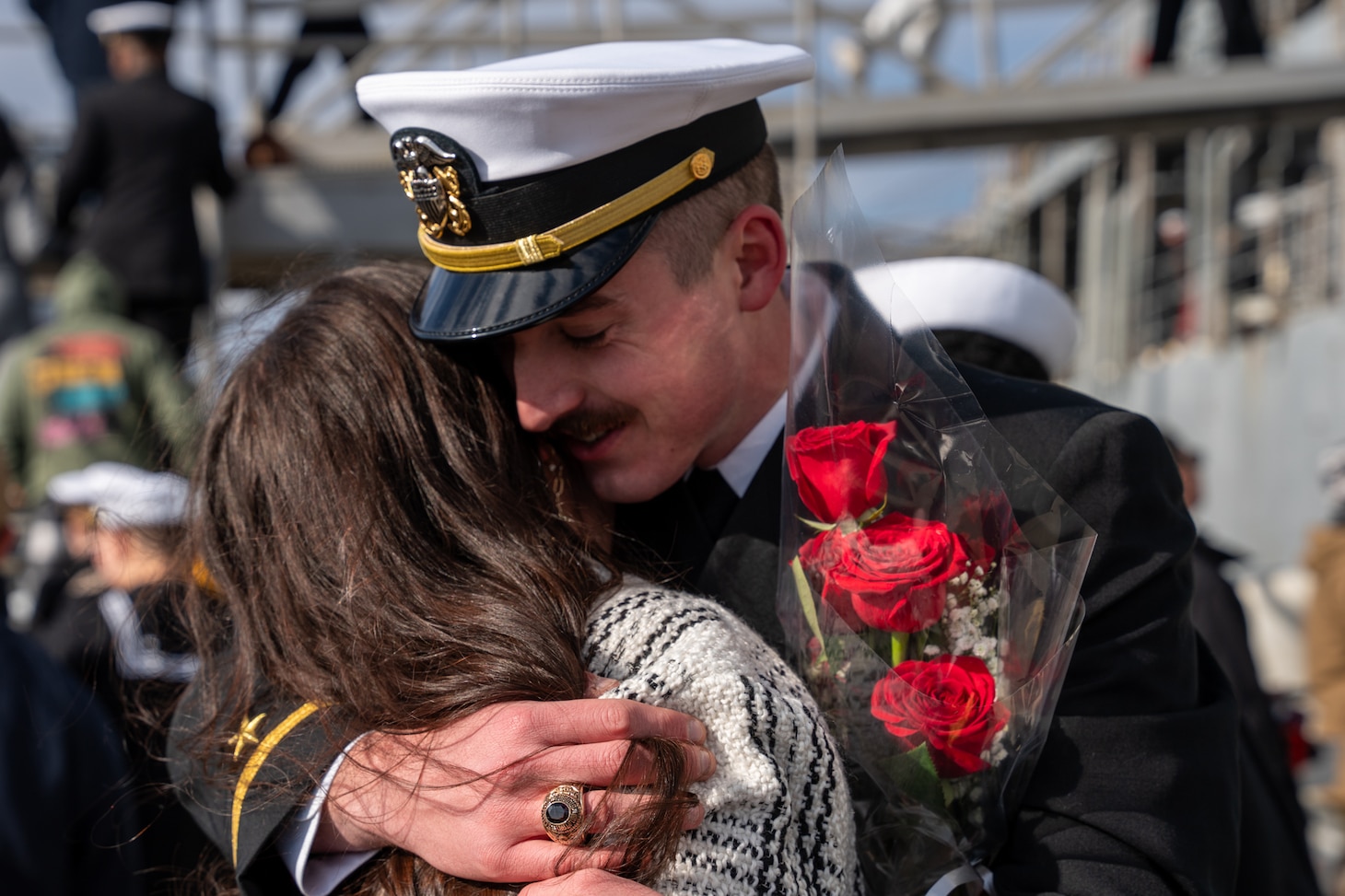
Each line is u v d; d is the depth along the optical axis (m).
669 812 0.93
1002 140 5.05
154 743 1.61
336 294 1.28
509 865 0.96
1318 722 3.87
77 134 3.87
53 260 4.60
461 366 1.21
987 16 4.93
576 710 0.97
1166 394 7.93
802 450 1.10
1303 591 4.90
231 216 4.39
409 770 1.01
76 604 2.24
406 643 1.07
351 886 1.10
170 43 4.02
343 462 1.14
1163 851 1.06
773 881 0.98
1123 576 1.13
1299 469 5.99
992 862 1.16
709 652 1.04
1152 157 8.24
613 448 1.21
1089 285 9.14
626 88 1.12
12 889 1.64
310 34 4.81
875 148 5.07
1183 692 1.15
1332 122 4.96
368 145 4.70
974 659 1.08
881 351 1.10
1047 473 1.17
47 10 4.66
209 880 1.29
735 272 1.23
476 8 4.79
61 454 3.47
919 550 1.06
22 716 1.72
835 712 1.14
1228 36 5.03
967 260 1.92
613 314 1.15
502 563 1.12
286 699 1.13
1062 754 1.11
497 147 1.14
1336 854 3.84
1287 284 6.54
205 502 1.23
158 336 3.91
